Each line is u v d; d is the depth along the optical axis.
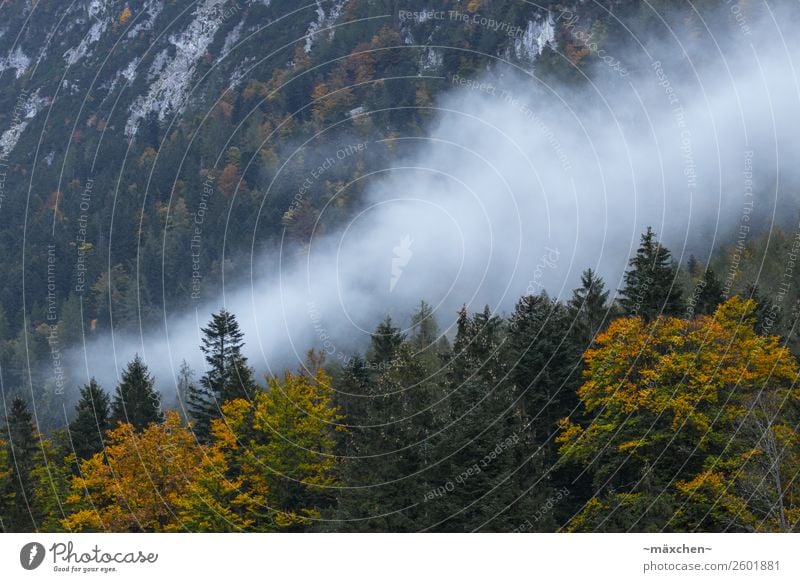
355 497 63.72
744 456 59.44
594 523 60.09
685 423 62.72
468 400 69.31
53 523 72.88
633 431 65.19
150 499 71.56
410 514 62.66
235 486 70.50
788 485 56.72
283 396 73.75
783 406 63.47
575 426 68.62
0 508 73.44
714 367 65.69
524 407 73.81
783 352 67.75
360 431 72.06
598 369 70.00
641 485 60.69
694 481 59.47
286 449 71.38
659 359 68.06
